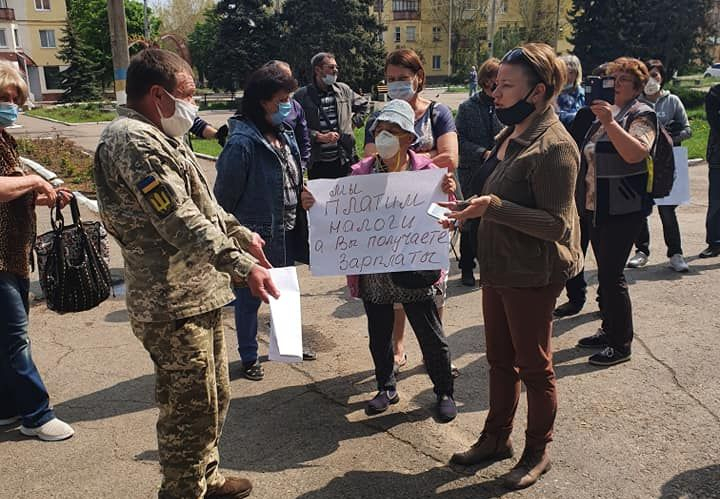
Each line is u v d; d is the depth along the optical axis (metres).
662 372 4.25
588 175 4.32
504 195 2.86
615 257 4.24
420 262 3.50
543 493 3.04
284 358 2.79
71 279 3.34
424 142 4.14
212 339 2.69
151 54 2.52
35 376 3.62
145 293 2.51
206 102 42.62
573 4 38.91
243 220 4.12
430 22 68.38
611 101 3.81
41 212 9.34
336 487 3.15
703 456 3.30
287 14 40.56
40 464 3.39
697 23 36.41
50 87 56.59
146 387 4.27
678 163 6.15
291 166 4.39
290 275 3.03
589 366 4.41
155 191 2.32
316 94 6.39
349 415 3.86
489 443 3.30
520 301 2.95
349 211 3.52
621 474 3.17
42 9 54.81
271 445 3.55
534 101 2.80
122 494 3.14
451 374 3.75
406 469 3.29
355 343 4.96
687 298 5.64
